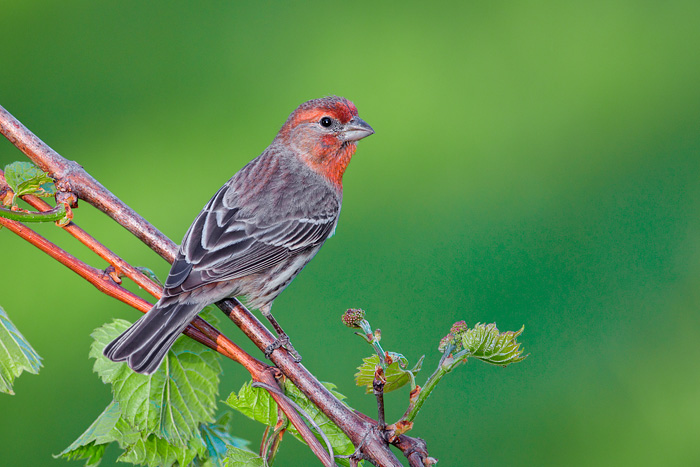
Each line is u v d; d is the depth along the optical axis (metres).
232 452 5.08
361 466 5.11
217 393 5.52
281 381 5.57
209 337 5.64
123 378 5.52
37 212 5.65
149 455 5.27
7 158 15.48
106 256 5.78
